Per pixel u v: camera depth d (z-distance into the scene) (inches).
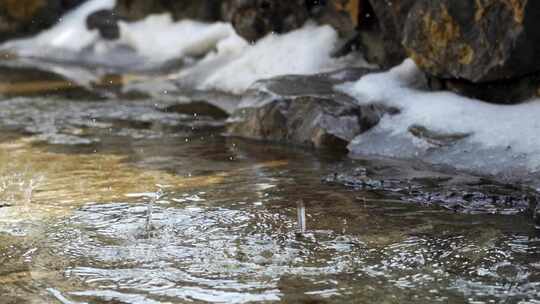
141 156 449.7
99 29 833.5
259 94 501.0
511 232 312.8
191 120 543.5
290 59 591.2
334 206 350.9
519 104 427.8
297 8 613.3
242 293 262.2
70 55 833.5
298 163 426.6
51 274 280.8
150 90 650.2
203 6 755.4
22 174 412.2
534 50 415.2
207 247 305.1
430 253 293.6
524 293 256.7
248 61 622.2
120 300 258.7
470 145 409.1
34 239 316.2
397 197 361.1
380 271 278.1
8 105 603.2
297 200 360.5
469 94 455.5
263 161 433.1
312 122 466.9
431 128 431.8
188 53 735.7
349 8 545.0
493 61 426.0
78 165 430.0
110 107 591.5
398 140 439.8
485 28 427.5
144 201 363.9
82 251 302.8
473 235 310.8
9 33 914.1
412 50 469.7
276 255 295.3
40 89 671.8
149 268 285.6
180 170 417.4
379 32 541.3
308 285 267.4
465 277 271.0
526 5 406.6
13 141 488.4
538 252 291.7
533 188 360.8
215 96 612.7
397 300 253.4
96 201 365.1
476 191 360.8
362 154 442.6
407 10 490.6
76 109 586.6
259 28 625.3
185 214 344.2
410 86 489.1
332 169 412.5
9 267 287.6
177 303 255.8
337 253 295.7
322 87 500.7
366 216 336.5
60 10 903.7
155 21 797.9
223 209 350.0
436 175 391.2
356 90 492.4
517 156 385.4
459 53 443.8
